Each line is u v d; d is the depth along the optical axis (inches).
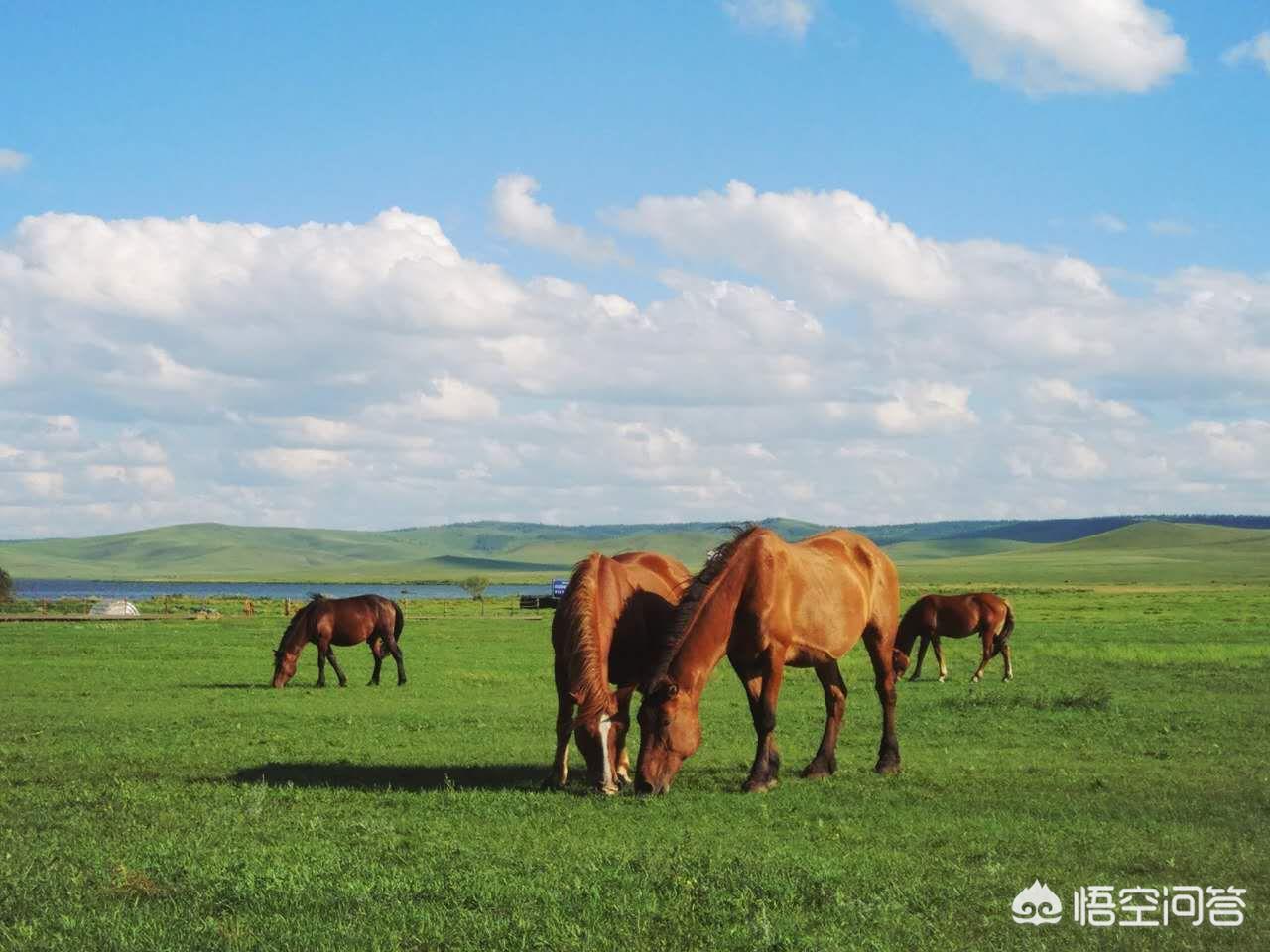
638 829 391.9
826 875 316.2
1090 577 7691.9
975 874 327.3
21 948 257.3
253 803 426.6
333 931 269.6
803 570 496.4
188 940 263.0
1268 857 352.2
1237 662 1189.1
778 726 711.1
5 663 1230.9
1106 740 637.3
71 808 424.8
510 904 291.3
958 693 923.4
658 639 525.3
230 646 1546.5
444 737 663.1
